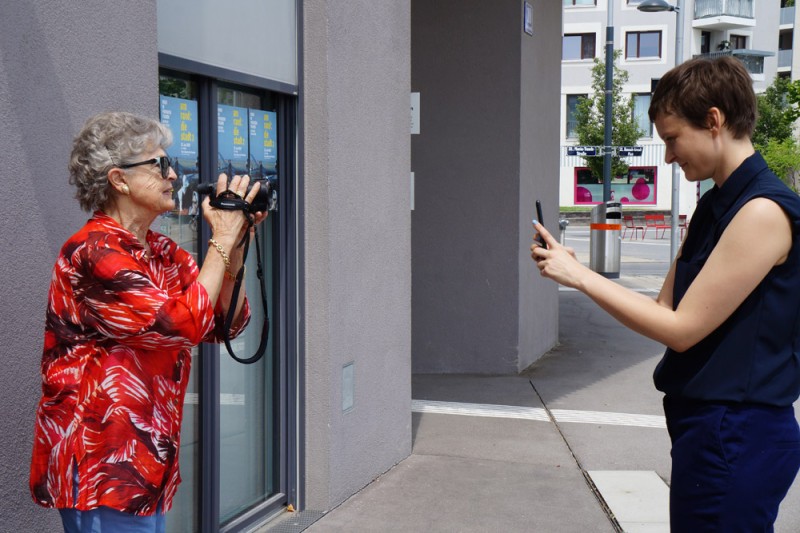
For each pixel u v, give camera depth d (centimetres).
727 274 208
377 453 511
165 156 227
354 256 471
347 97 458
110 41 288
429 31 820
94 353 215
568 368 858
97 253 212
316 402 450
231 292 248
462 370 836
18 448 256
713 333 216
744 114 215
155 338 211
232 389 414
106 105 287
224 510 412
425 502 472
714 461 214
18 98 253
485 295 828
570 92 4462
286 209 442
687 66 220
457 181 824
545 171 909
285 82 429
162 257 239
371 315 495
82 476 211
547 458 560
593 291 221
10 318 252
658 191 4450
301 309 446
